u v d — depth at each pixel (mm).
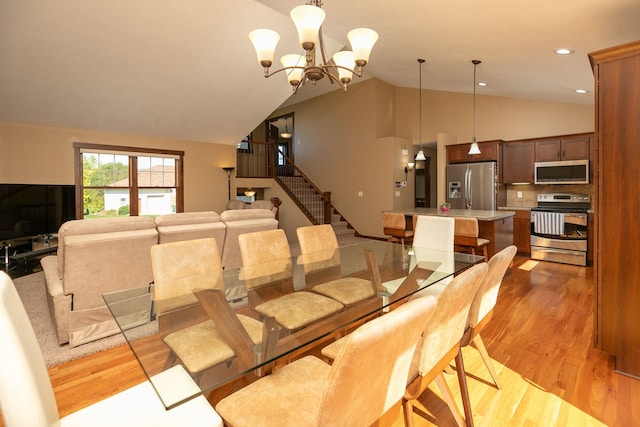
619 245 2279
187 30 4582
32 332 1130
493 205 6387
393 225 5027
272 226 4086
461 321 1528
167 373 1277
